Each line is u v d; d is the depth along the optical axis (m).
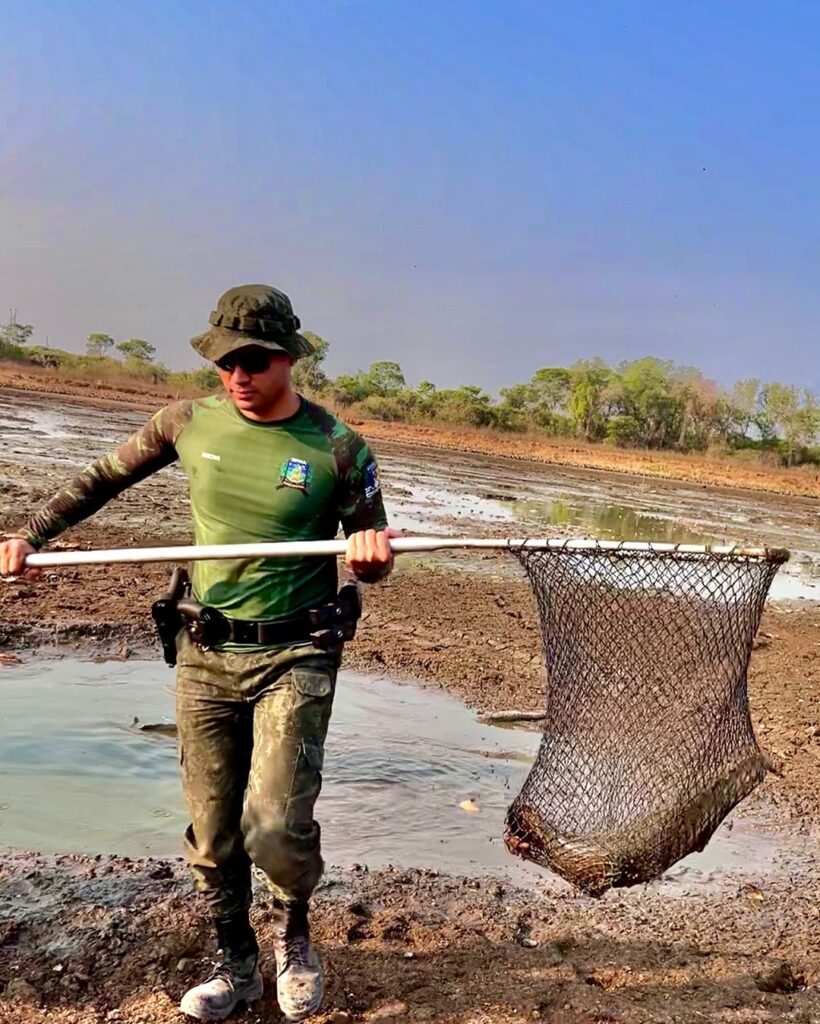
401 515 16.81
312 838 3.20
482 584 11.59
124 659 7.46
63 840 4.67
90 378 50.78
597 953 4.06
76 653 7.47
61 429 25.38
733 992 3.82
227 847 3.34
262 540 3.29
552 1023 3.50
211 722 3.31
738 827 5.51
